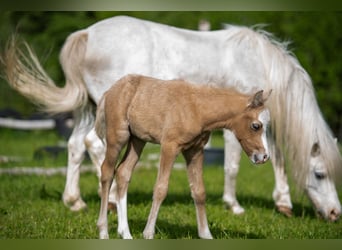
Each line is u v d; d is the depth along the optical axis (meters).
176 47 11.26
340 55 26.66
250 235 9.93
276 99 11.55
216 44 11.60
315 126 11.58
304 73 11.95
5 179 15.18
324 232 10.52
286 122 11.62
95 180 15.93
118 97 8.97
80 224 10.28
